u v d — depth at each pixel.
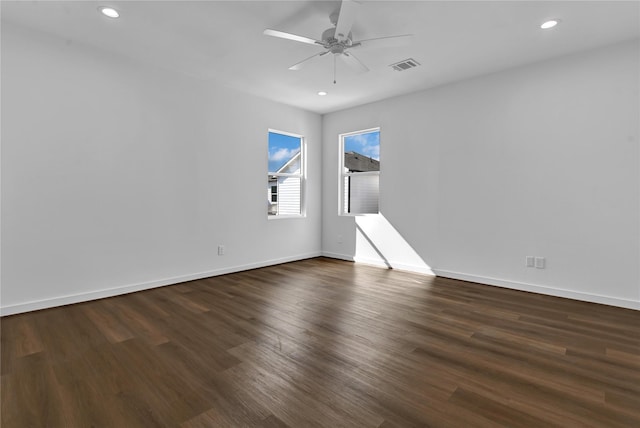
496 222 4.00
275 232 5.28
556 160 3.57
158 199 3.91
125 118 3.61
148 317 2.94
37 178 3.07
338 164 5.78
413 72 3.97
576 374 1.99
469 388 1.85
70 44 3.23
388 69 3.88
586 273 3.41
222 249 4.57
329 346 2.38
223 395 1.78
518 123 3.80
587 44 3.24
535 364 2.12
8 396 1.75
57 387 1.84
